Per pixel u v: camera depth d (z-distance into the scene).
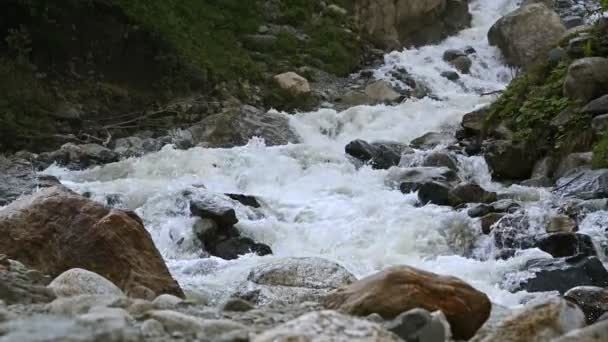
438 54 27.52
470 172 17.28
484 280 10.85
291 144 19.02
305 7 28.02
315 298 8.18
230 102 22.53
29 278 7.31
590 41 18.47
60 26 21.39
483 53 27.44
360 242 12.84
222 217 13.01
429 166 17.00
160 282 8.37
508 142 17.09
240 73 24.02
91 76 21.70
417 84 25.31
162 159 17.55
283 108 23.47
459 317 6.36
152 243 8.66
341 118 21.72
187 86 22.72
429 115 21.77
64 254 8.38
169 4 24.64
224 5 26.52
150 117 21.47
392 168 16.61
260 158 17.44
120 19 22.39
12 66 20.62
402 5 28.72
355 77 26.05
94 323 5.41
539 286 10.34
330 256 12.40
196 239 12.87
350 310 6.34
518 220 12.59
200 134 20.11
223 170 17.30
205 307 6.78
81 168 18.36
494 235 12.52
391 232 12.95
